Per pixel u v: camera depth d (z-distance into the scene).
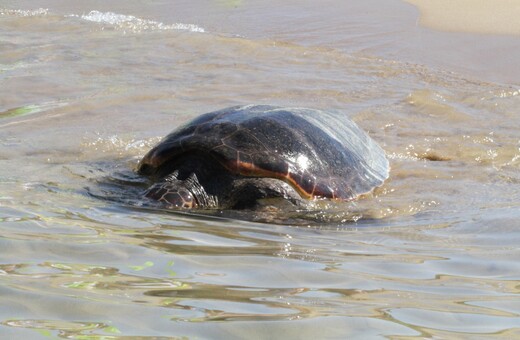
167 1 41.97
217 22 37.00
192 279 9.10
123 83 26.75
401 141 21.19
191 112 23.58
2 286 8.26
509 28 33.94
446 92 25.91
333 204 15.80
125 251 10.33
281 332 7.29
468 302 8.67
